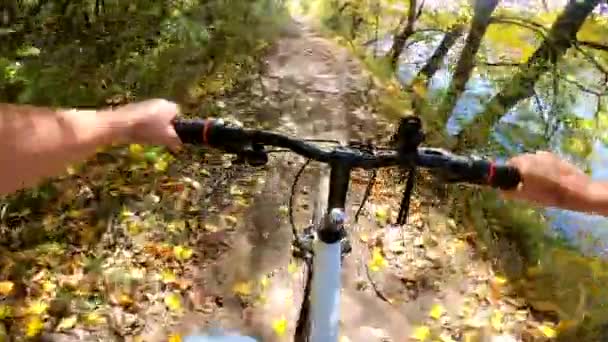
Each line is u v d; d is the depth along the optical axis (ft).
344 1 34.68
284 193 16.19
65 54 19.31
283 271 13.53
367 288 13.38
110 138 3.21
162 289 12.64
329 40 30.32
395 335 12.27
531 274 14.57
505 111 22.40
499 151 20.75
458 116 24.16
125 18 21.74
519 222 16.30
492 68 25.64
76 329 11.46
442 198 16.80
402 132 4.97
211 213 15.17
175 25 21.74
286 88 23.59
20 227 13.52
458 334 12.59
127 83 20.01
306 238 6.84
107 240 13.73
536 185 3.77
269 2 29.78
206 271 13.29
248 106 21.62
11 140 2.68
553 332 12.91
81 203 14.55
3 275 12.32
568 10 23.12
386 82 26.66
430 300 13.37
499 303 13.60
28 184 2.78
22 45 18.35
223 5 26.12
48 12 20.42
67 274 12.64
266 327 12.01
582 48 24.48
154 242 13.91
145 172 16.08
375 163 5.08
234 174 16.78
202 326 11.87
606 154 21.45
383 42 33.63
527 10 26.91
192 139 4.53
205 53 23.27
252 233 14.66
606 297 14.03
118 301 12.17
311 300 5.57
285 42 27.99
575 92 23.12
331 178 5.24
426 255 14.71
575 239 16.55
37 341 11.09
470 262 14.70
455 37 28.30
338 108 22.76
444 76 28.19
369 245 14.70
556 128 21.66
